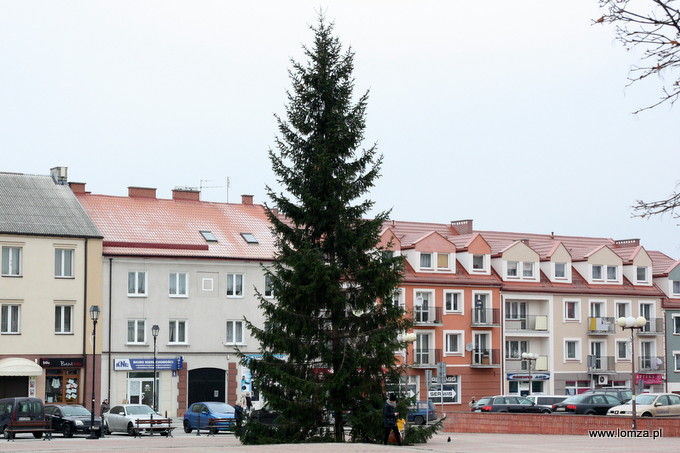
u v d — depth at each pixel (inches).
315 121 1375.5
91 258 2287.2
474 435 1605.6
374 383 1306.6
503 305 2856.8
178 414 2342.5
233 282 2454.5
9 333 2177.7
